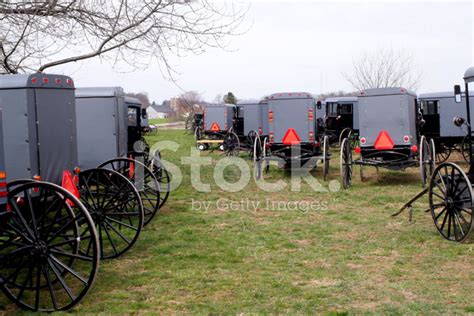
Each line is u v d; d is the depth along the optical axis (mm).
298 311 5363
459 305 5449
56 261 5535
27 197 5738
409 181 14727
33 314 5387
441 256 7223
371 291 5926
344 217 10000
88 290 5480
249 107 24016
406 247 7746
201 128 31891
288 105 15867
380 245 7910
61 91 7656
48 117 7438
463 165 17719
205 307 5520
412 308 5375
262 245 8039
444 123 18547
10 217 5766
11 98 7160
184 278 6480
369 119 13898
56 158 7543
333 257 7332
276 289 6043
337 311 5320
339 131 25250
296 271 6730
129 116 14984
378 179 15258
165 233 8883
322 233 8781
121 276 6617
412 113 13883
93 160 11117
